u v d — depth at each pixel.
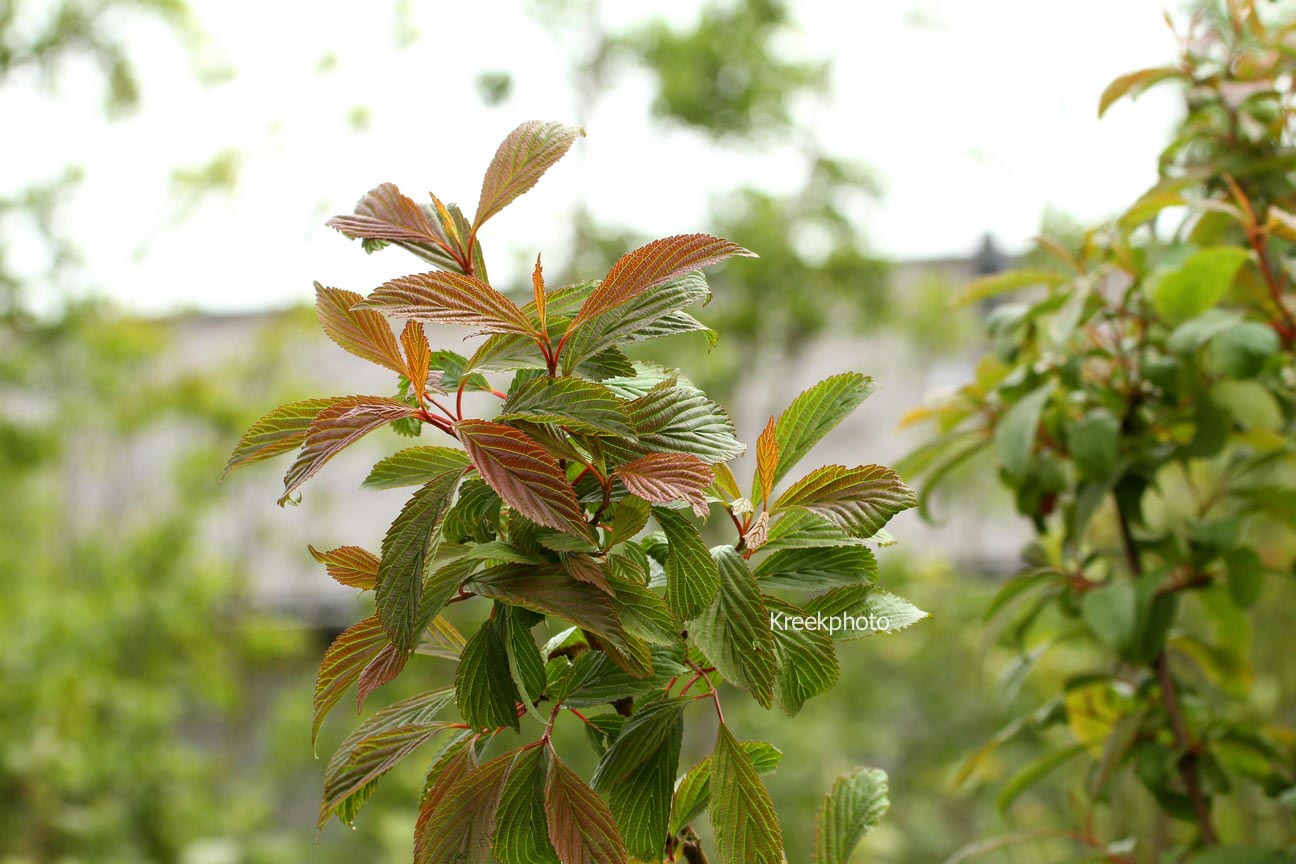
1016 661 1.65
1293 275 1.53
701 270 0.93
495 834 0.90
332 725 5.91
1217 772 1.46
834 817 1.03
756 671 0.89
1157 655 1.47
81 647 5.22
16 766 4.58
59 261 5.95
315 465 0.86
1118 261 1.50
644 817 0.92
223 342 8.05
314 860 5.62
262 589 7.12
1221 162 1.55
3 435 5.85
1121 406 1.51
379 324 0.90
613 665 0.93
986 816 5.07
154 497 6.66
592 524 0.91
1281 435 1.59
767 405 6.45
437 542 0.86
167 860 5.39
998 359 1.54
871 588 0.96
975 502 5.91
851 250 5.77
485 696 0.89
